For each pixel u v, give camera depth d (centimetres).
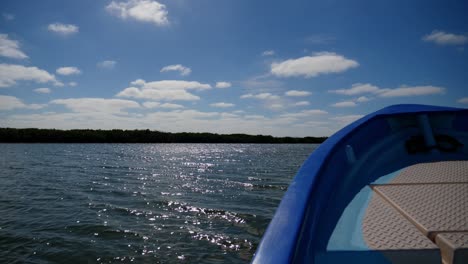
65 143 15250
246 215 1192
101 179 2353
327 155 227
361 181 249
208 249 820
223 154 7069
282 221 136
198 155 6475
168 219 1130
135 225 1045
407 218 174
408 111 368
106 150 8719
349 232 163
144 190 1822
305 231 140
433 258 137
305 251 131
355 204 201
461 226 157
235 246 847
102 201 1467
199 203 1427
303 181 182
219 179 2378
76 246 833
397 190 218
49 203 1420
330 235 161
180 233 959
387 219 175
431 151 321
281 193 1750
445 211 177
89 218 1136
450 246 138
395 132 375
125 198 1551
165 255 777
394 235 155
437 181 231
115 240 886
